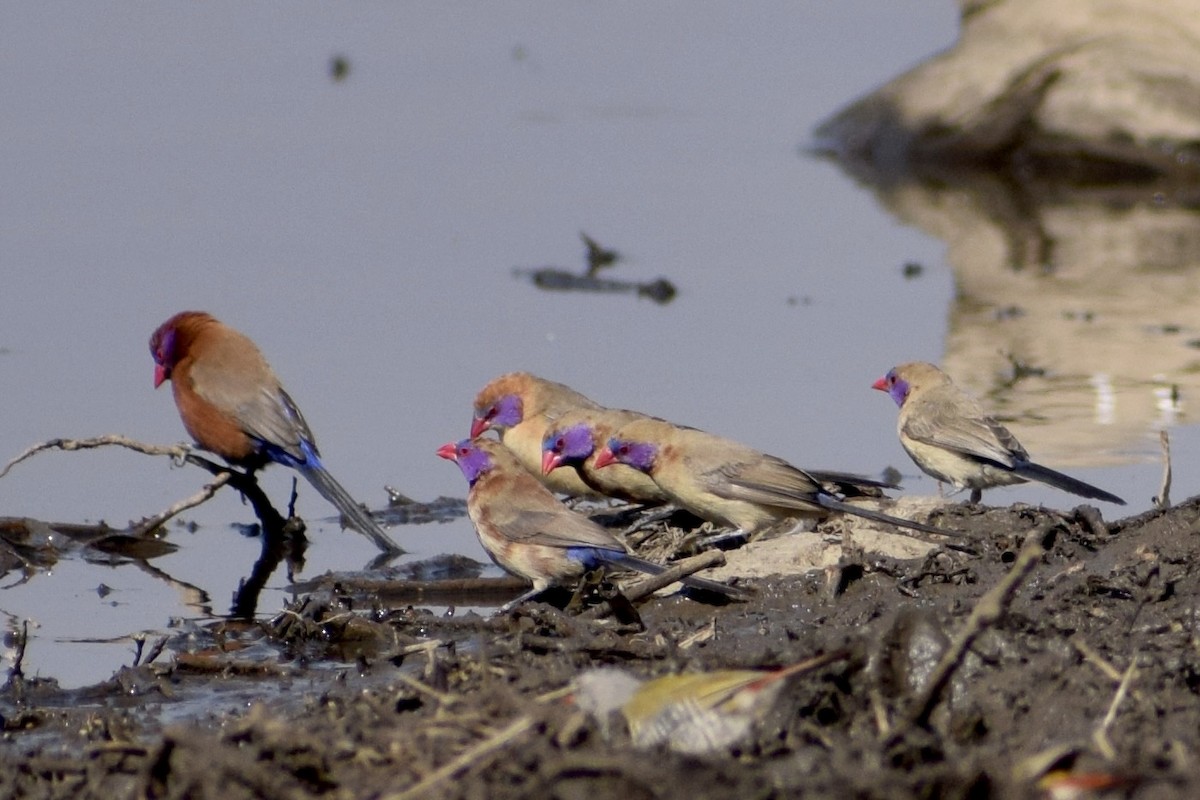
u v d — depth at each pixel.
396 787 6.36
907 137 28.98
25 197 23.00
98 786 6.95
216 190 23.92
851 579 10.59
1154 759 6.23
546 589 11.41
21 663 10.21
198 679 9.79
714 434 13.45
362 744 6.87
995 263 22.09
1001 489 14.39
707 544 12.58
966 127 28.80
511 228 22.91
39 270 19.86
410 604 11.61
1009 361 17.41
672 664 8.02
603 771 6.00
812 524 12.45
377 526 13.09
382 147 27.19
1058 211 25.86
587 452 13.65
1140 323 18.97
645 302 19.69
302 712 8.57
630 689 7.08
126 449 14.96
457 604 11.70
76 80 29.41
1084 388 16.47
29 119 27.05
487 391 14.74
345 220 22.88
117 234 21.50
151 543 13.18
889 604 10.05
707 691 6.94
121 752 7.21
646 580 10.73
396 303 19.23
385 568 12.36
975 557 10.87
